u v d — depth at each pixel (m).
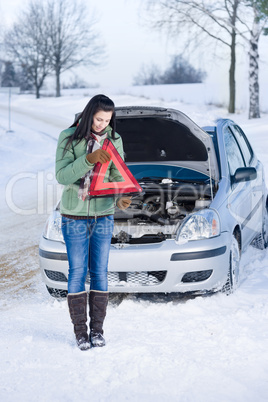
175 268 4.52
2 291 5.21
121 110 5.21
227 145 5.88
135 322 4.20
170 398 2.98
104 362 3.43
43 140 24.72
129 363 3.40
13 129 28.52
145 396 3.00
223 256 4.65
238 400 2.95
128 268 4.54
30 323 4.24
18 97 63.62
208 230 4.66
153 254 4.52
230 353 3.54
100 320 3.75
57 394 3.05
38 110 44.88
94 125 3.54
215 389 3.07
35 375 3.29
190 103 40.22
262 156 13.21
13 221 8.80
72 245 3.68
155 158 5.96
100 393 3.05
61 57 60.69
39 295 5.06
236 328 3.98
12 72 71.06
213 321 4.16
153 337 3.87
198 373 3.26
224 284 4.73
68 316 4.42
